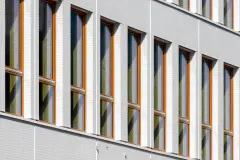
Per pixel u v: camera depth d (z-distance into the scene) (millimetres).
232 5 59625
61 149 49312
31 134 48000
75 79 50594
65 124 49656
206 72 58062
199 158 56875
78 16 50844
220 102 58375
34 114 48312
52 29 49688
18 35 48219
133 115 53344
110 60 52312
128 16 52781
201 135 57344
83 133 50281
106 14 51688
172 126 55156
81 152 50219
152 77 54062
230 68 59531
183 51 56625
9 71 47750
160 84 55000
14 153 47281
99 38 51344
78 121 50656
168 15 55062
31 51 48312
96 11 51188
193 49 56688
